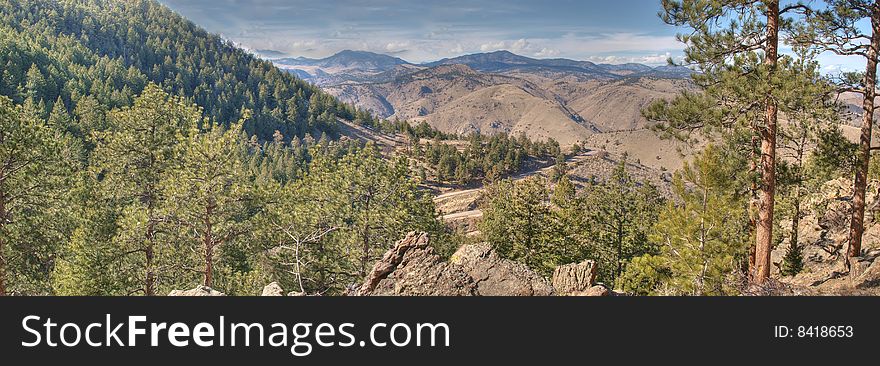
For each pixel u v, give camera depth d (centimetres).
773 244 2883
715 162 1761
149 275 2484
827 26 1836
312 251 2753
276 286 1488
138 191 2731
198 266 2644
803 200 2736
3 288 2164
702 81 1755
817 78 1700
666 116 1805
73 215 2406
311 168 2948
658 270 1850
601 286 1441
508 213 3922
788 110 1639
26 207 2242
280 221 2708
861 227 1959
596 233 4641
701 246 1753
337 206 2750
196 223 2512
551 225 3875
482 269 1468
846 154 1897
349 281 2722
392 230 2766
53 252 2356
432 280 1375
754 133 1722
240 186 2566
